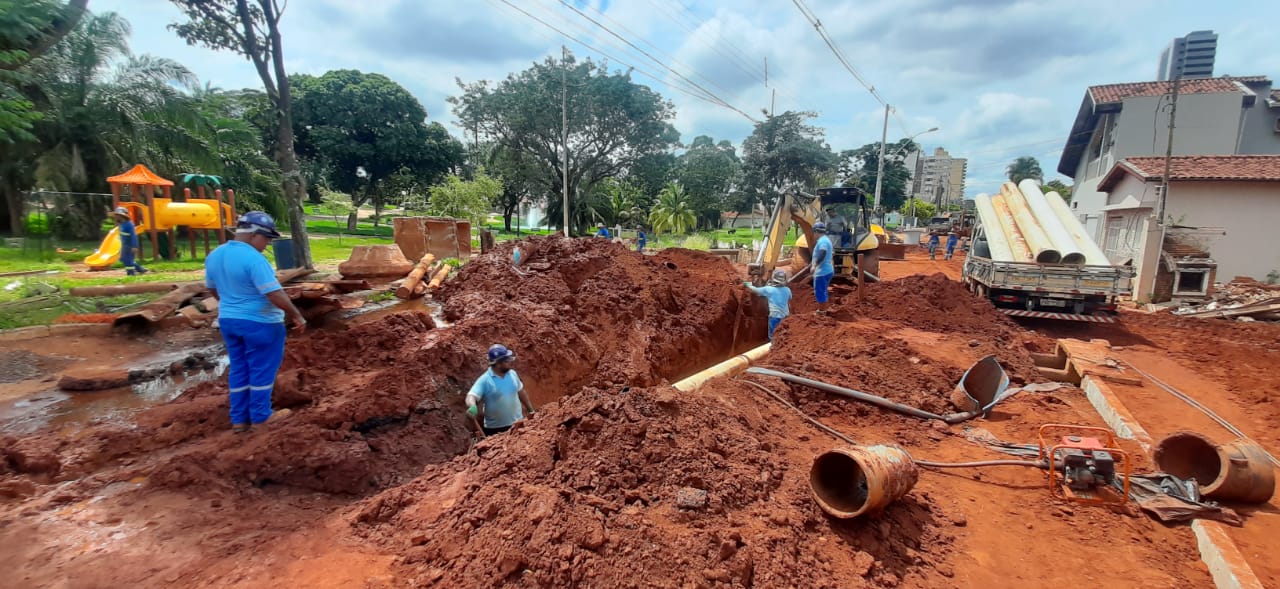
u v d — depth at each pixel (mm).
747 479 3744
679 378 10750
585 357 9383
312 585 2869
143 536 3363
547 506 3154
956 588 3162
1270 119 20953
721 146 54656
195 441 4848
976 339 9055
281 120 13398
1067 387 6980
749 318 12875
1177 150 20172
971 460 4859
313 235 29719
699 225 66000
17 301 9086
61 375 6230
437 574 2906
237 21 12859
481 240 18344
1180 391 6953
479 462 3973
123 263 12000
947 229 43219
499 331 8242
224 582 2902
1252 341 9938
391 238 29031
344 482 4605
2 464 4246
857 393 5945
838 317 10875
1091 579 3291
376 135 40031
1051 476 4297
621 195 51000
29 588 2824
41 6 10922
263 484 4363
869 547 3404
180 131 19438
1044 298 10836
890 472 3537
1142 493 4145
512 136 38781
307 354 6980
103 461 4441
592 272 12258
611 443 3844
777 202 13031
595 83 36312
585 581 2787
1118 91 22141
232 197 17625
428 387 6578
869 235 14336
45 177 16875
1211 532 3582
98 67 18016
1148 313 12867
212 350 7281
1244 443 4180
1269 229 15195
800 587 2932
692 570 2895
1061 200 12422
